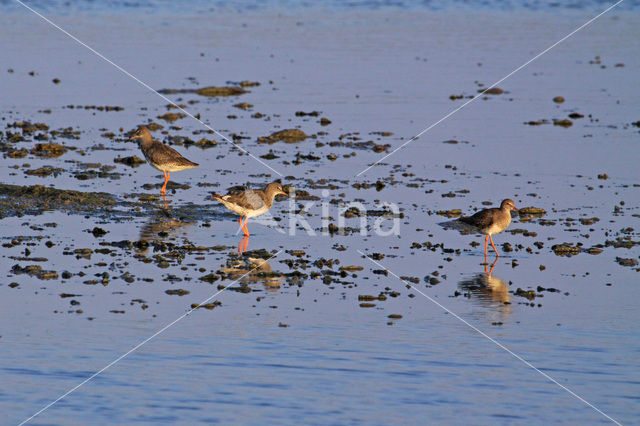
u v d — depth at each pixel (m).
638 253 23.02
